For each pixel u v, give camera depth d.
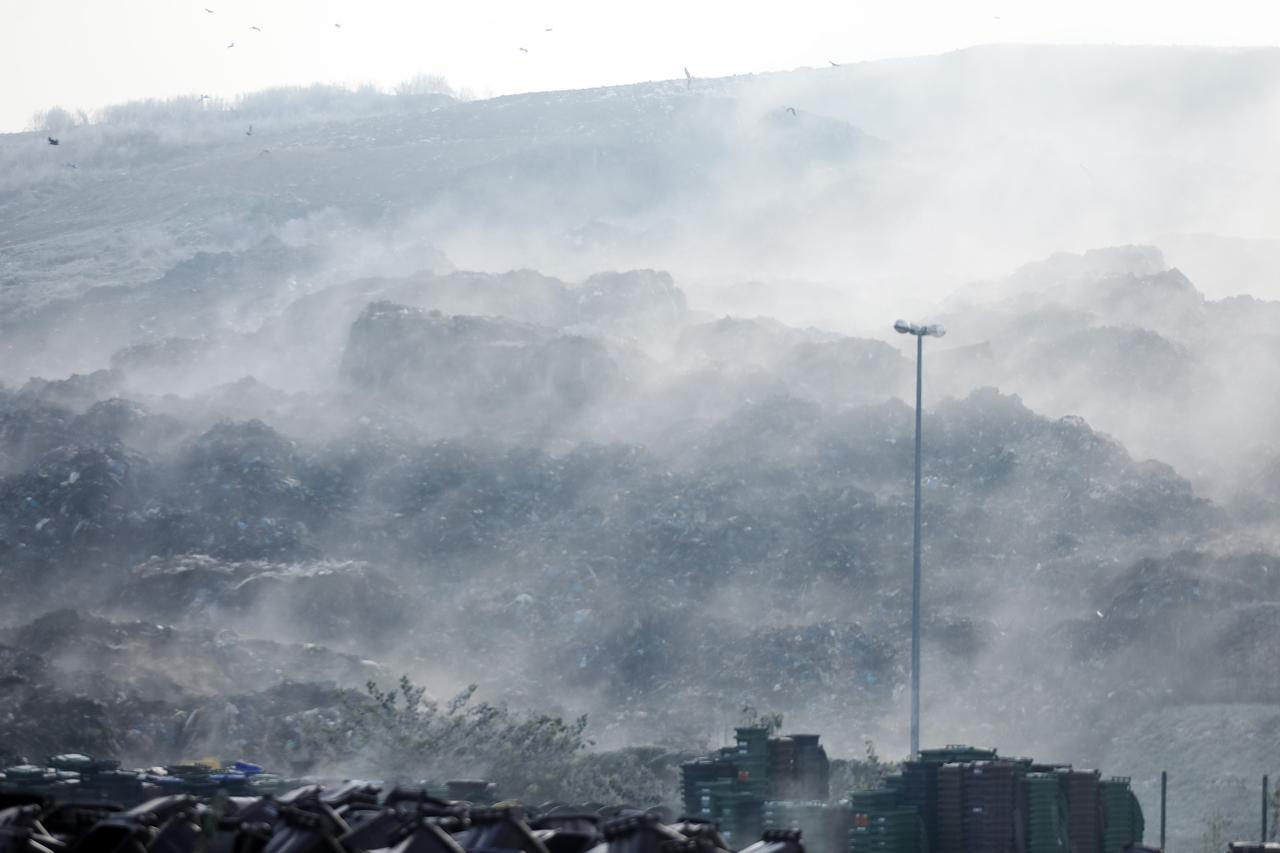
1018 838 132.88
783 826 136.38
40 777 144.12
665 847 83.31
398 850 79.50
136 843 83.19
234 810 93.81
